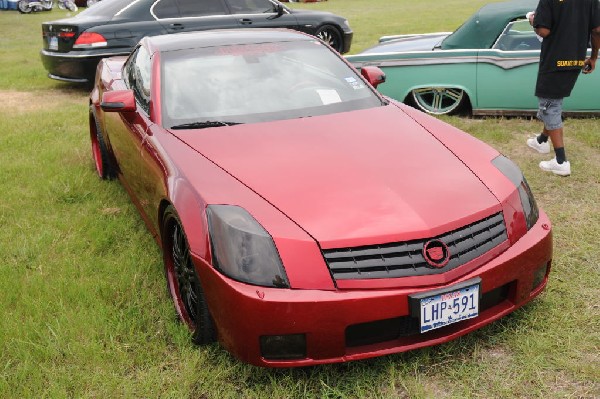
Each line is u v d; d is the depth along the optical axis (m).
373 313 2.54
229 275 2.60
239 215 2.71
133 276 3.75
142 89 4.23
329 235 2.60
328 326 2.53
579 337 3.00
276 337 2.55
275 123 3.57
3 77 11.33
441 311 2.60
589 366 2.78
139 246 4.17
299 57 4.25
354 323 2.54
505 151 5.88
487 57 6.63
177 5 9.68
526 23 6.59
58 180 5.53
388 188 2.86
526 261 2.87
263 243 2.59
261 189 2.86
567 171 5.12
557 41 4.86
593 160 5.53
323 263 2.56
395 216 2.69
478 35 6.77
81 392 2.75
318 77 4.08
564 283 3.48
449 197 2.84
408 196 2.81
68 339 3.11
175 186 3.05
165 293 3.57
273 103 3.79
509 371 2.80
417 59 6.91
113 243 4.30
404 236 2.62
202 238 2.74
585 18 4.84
